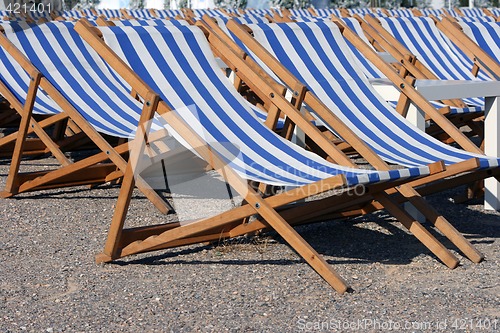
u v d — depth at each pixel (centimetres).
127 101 645
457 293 389
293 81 498
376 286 401
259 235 494
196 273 423
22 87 683
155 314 364
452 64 829
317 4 2484
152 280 412
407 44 835
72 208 566
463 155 480
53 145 618
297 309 369
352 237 494
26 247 471
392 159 471
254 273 422
